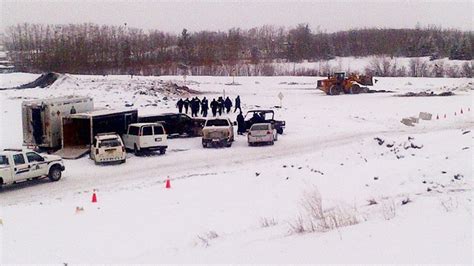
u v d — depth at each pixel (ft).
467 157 68.13
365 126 136.98
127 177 82.84
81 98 109.70
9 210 60.59
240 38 506.89
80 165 92.94
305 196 60.29
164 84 203.92
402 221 34.78
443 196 45.42
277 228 41.22
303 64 394.32
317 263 27.84
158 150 104.78
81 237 46.29
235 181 74.95
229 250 33.88
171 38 493.77
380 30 530.27
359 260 27.40
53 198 68.90
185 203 61.21
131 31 491.72
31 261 38.96
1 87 204.74
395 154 92.99
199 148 111.34
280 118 149.69
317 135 124.77
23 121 105.09
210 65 354.33
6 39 459.32
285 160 95.40
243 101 186.80
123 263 35.81
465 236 29.19
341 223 37.35
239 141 119.55
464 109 165.48
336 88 211.82
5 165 74.54
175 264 32.53
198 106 146.51
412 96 202.59
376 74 331.98
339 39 479.00
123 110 110.83
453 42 405.18
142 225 50.47
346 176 71.92
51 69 303.07
